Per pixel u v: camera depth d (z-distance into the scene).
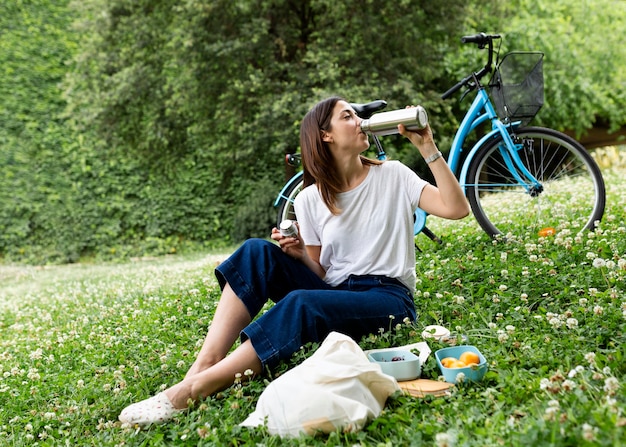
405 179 2.84
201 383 2.41
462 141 4.52
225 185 12.41
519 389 2.08
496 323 2.94
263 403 2.13
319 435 2.03
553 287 3.21
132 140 11.75
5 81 13.75
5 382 3.49
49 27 14.08
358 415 2.01
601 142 18.22
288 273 2.75
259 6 10.09
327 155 2.82
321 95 9.31
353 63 10.02
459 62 12.02
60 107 14.09
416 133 2.68
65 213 13.89
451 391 2.23
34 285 9.25
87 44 11.62
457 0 10.16
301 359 2.47
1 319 6.05
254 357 2.45
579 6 14.69
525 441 1.63
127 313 5.07
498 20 11.43
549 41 12.99
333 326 2.54
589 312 2.74
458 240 4.75
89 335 4.38
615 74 15.16
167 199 14.27
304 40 10.61
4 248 13.67
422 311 3.30
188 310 4.29
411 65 10.31
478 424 1.92
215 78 10.41
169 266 9.25
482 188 4.56
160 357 3.27
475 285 3.57
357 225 2.84
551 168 4.65
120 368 3.29
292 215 5.34
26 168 13.80
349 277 2.83
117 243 14.11
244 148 10.77
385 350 2.48
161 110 11.35
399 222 2.83
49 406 2.93
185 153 12.02
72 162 14.05
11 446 2.55
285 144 9.84
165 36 10.80
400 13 10.12
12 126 13.77
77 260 13.85
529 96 4.27
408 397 2.19
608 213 4.72
